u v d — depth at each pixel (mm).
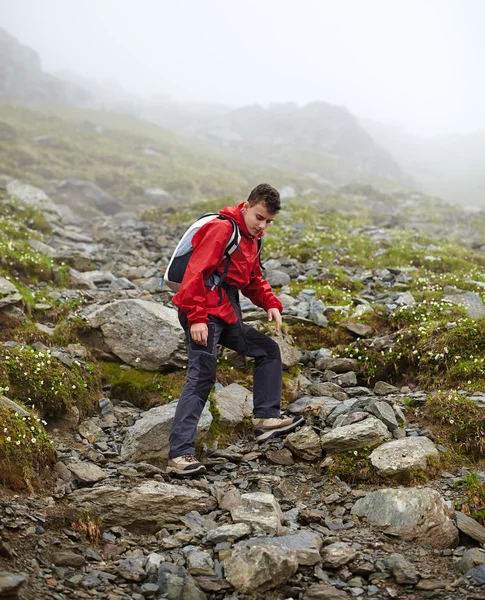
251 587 3318
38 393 5348
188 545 3748
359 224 17609
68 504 4012
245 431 5484
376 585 3428
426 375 6297
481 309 7941
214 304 4641
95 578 3348
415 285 9492
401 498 4094
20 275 9047
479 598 3213
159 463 4898
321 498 4461
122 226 16500
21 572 3240
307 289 9094
